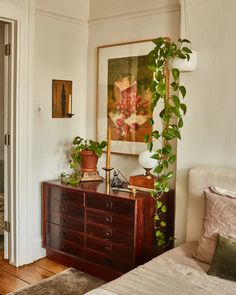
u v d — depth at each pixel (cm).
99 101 369
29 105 324
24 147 325
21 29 312
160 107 321
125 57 345
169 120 290
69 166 375
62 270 323
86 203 310
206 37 273
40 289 285
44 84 344
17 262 329
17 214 327
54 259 343
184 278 205
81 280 302
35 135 341
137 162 344
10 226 335
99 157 355
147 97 330
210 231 229
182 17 284
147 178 298
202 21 274
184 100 286
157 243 299
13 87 318
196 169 268
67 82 363
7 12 300
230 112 265
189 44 281
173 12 313
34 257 344
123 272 288
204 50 274
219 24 266
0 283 296
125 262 287
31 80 323
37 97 339
